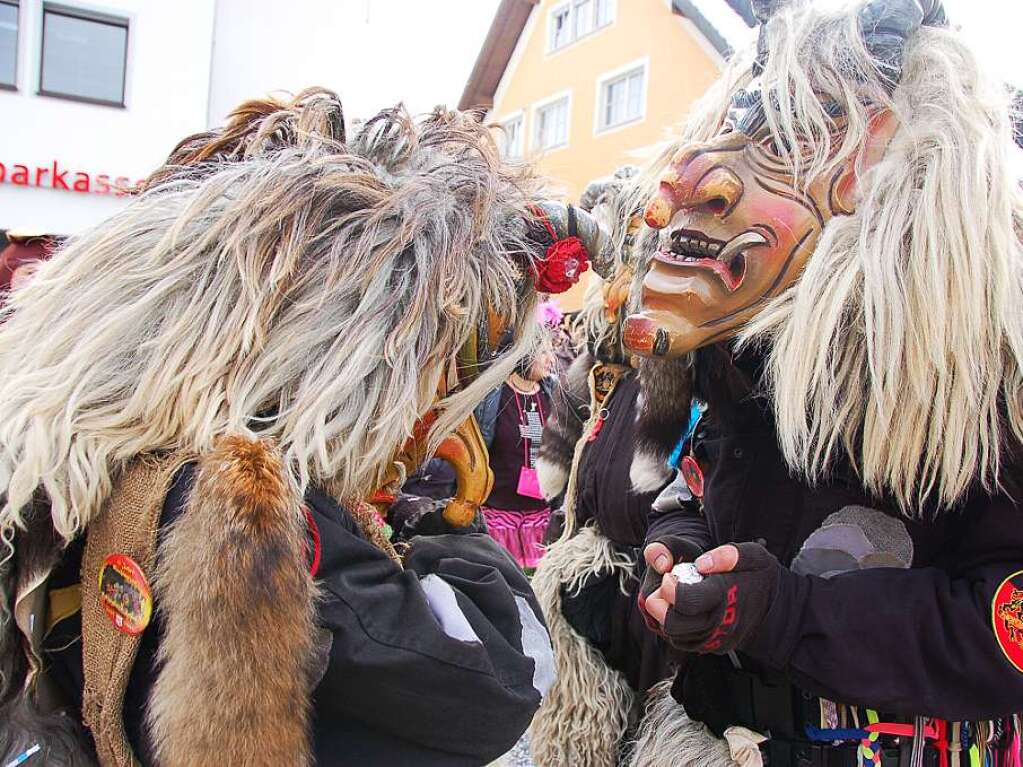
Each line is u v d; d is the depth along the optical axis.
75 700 0.59
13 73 6.64
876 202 0.65
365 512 0.63
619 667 1.06
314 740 0.56
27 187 6.69
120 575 0.53
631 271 0.97
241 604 0.47
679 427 0.98
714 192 0.67
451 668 0.55
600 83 9.54
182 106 7.00
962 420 0.62
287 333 0.56
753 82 0.73
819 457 0.72
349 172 0.60
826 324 0.64
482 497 0.75
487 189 0.63
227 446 0.51
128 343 0.56
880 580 0.67
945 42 0.67
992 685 0.62
